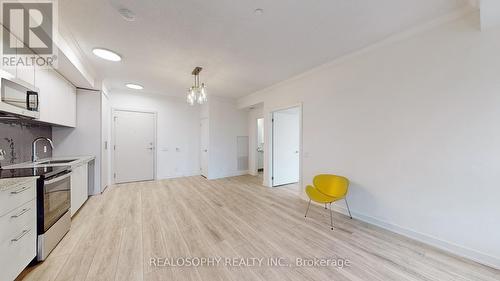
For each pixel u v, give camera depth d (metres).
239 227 2.65
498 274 1.73
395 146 2.49
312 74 3.61
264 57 3.05
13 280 1.53
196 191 4.42
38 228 1.87
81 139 3.90
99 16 2.01
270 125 4.85
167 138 5.77
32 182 1.80
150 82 4.34
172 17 2.04
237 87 4.80
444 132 2.10
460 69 1.99
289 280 1.66
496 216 1.82
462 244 2.00
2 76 1.74
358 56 2.86
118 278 1.67
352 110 2.96
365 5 1.88
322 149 3.44
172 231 2.52
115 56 2.97
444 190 2.12
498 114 1.80
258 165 6.84
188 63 3.26
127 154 5.19
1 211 1.43
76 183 2.98
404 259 1.96
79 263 1.86
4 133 2.38
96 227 2.60
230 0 1.80
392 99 2.51
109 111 4.91
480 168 1.90
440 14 2.04
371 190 2.74
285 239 2.34
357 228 2.62
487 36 1.83
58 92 2.99
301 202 3.70
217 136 5.93
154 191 4.39
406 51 2.37
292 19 2.10
